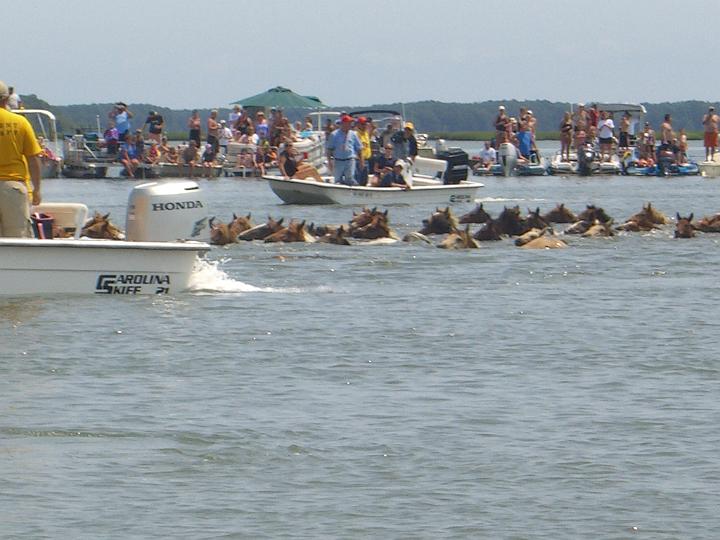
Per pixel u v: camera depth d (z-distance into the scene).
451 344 51.22
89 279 58.94
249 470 34.88
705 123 195.62
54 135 139.75
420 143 187.12
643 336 53.12
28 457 35.69
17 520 31.22
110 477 34.19
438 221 96.12
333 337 52.28
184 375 45.28
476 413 40.47
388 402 41.81
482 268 74.88
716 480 34.25
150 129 186.88
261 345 50.47
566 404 41.69
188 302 59.56
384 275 71.56
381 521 31.44
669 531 30.95
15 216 56.88
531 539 30.47
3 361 46.69
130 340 50.62
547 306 60.59
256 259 78.19
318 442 37.31
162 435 37.72
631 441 37.56
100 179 175.38
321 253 82.00
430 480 34.22
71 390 42.81
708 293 65.12
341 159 123.12
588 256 81.06
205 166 177.88
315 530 30.86
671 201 136.00
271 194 141.12
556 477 34.44
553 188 161.00
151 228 60.66
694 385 44.47
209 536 30.44
